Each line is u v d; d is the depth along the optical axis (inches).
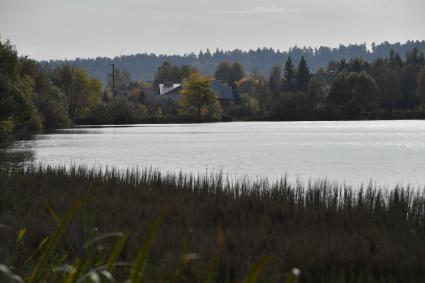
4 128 5123.0
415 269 838.5
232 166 3297.2
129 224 1134.4
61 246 828.0
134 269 343.3
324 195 1492.4
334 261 861.8
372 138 5979.3
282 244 965.2
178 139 6043.3
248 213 1291.8
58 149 4557.1
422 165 3329.2
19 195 1504.7
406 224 1200.2
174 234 1017.5
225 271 789.2
